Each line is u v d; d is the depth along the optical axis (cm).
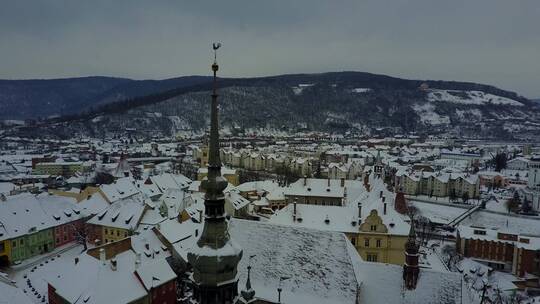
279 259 6469
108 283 7450
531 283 11669
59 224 12688
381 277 6312
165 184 19662
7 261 11094
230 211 14950
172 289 8319
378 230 10225
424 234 15412
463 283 6147
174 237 10000
